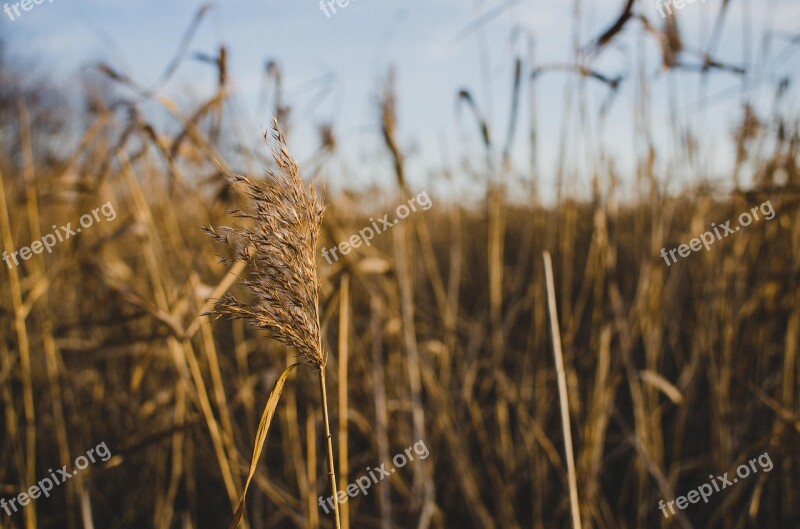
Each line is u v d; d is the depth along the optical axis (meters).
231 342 2.03
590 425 1.38
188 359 1.23
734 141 1.64
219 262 0.81
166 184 1.58
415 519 1.64
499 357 1.70
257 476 1.41
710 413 1.74
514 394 1.71
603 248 1.48
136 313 1.27
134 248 2.28
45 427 1.77
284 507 1.52
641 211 1.60
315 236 0.82
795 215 1.59
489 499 1.83
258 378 1.65
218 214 1.30
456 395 1.95
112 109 1.37
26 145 1.50
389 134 1.44
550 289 1.15
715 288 1.65
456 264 1.96
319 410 1.57
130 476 1.89
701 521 1.73
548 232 1.65
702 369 1.86
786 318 1.89
